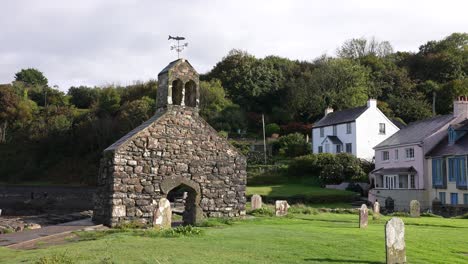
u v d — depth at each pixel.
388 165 59.56
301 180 64.56
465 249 16.48
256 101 104.69
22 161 84.31
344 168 62.16
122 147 24.95
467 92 90.94
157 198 25.52
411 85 100.62
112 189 24.47
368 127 71.31
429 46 120.19
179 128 26.80
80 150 84.75
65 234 20.81
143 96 93.50
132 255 14.06
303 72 111.38
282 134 90.50
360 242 17.00
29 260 13.93
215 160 27.59
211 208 27.17
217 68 117.19
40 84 131.00
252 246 15.94
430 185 51.44
